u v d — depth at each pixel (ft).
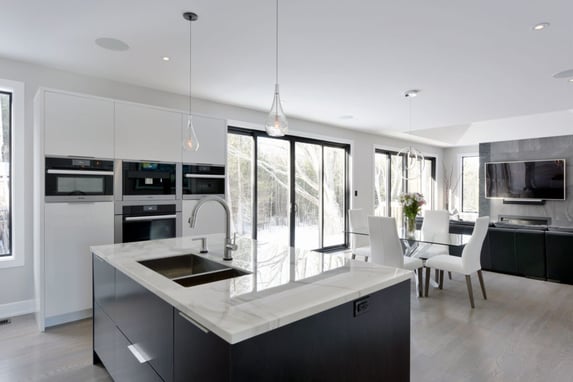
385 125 20.70
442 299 12.30
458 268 11.73
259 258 6.69
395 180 26.43
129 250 7.40
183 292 4.49
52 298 9.61
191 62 10.39
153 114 11.47
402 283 5.40
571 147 24.47
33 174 10.86
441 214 15.88
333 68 10.80
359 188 22.80
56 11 7.42
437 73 11.25
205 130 12.85
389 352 5.16
